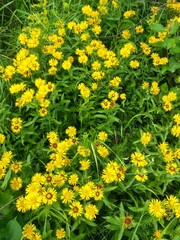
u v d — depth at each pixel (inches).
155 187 27.2
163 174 27.2
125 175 27.4
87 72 32.7
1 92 32.2
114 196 27.8
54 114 31.0
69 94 33.2
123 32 35.4
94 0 39.4
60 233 24.5
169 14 38.5
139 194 27.7
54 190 25.5
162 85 32.7
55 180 26.2
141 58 34.4
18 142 30.0
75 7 38.5
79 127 32.4
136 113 32.5
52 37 34.2
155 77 34.1
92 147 28.0
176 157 28.2
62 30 34.7
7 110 30.6
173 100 31.6
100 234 26.3
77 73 33.5
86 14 37.0
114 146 29.9
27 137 30.3
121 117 32.3
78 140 30.0
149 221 25.1
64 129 32.1
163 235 25.2
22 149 30.3
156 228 24.8
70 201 25.5
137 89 33.1
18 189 26.6
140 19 38.6
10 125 31.1
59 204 25.6
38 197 25.0
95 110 31.6
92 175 28.2
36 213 26.1
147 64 34.5
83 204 26.0
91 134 30.1
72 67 33.8
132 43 34.7
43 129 31.2
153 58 33.7
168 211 25.6
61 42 34.1
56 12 36.7
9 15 41.9
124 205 27.5
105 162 28.7
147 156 28.0
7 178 26.2
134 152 29.3
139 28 36.2
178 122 30.0
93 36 36.5
